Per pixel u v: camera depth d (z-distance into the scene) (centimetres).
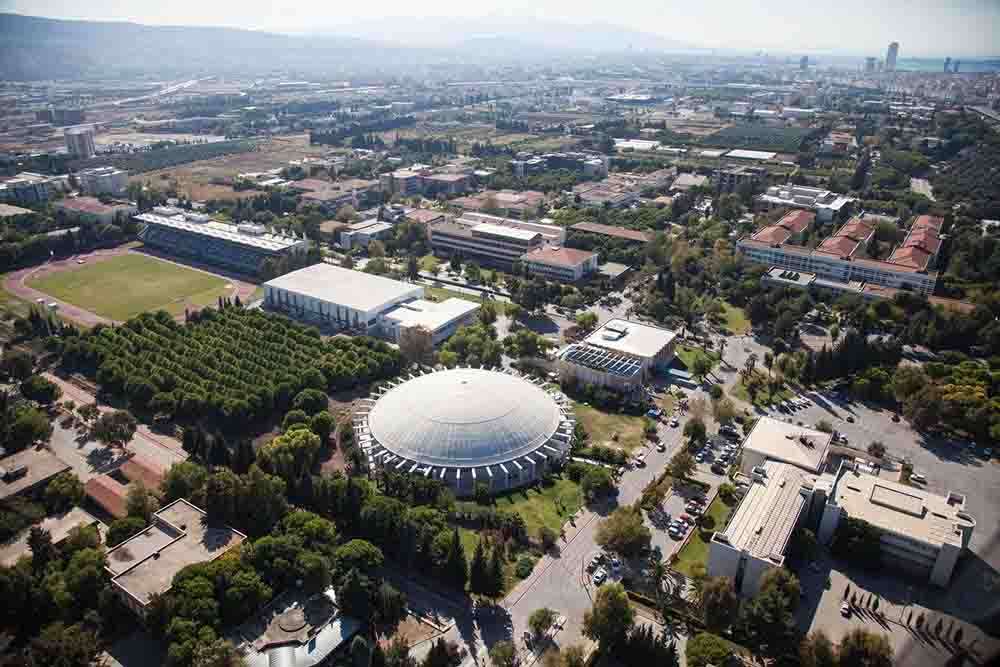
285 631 17912
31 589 18588
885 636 18262
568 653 16925
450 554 19825
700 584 19062
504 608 19250
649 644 17362
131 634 18250
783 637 17638
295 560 19488
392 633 18325
